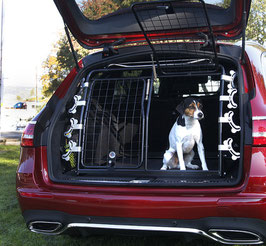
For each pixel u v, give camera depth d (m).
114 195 2.02
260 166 1.87
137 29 2.78
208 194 1.91
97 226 2.07
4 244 2.90
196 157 3.44
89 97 2.71
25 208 2.22
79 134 2.53
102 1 2.64
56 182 2.20
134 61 2.87
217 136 3.40
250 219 1.84
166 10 2.40
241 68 2.32
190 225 1.91
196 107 2.82
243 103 2.12
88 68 2.74
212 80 3.24
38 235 3.09
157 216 1.94
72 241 2.88
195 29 2.69
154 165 3.16
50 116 2.45
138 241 2.79
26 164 2.29
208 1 2.42
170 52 2.62
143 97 2.57
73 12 2.65
